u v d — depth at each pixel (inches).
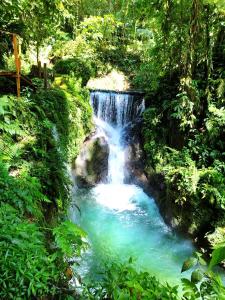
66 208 175.0
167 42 284.5
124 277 68.7
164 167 262.4
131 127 349.1
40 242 86.4
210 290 55.2
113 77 460.1
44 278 72.7
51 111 234.7
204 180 229.9
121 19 415.8
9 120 177.2
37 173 154.4
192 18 237.8
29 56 414.3
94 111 369.1
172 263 208.1
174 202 245.3
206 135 254.5
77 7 478.0
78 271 181.5
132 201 295.0
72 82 344.2
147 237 238.2
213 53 285.4
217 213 218.7
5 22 234.5
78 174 301.6
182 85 264.2
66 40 485.4
